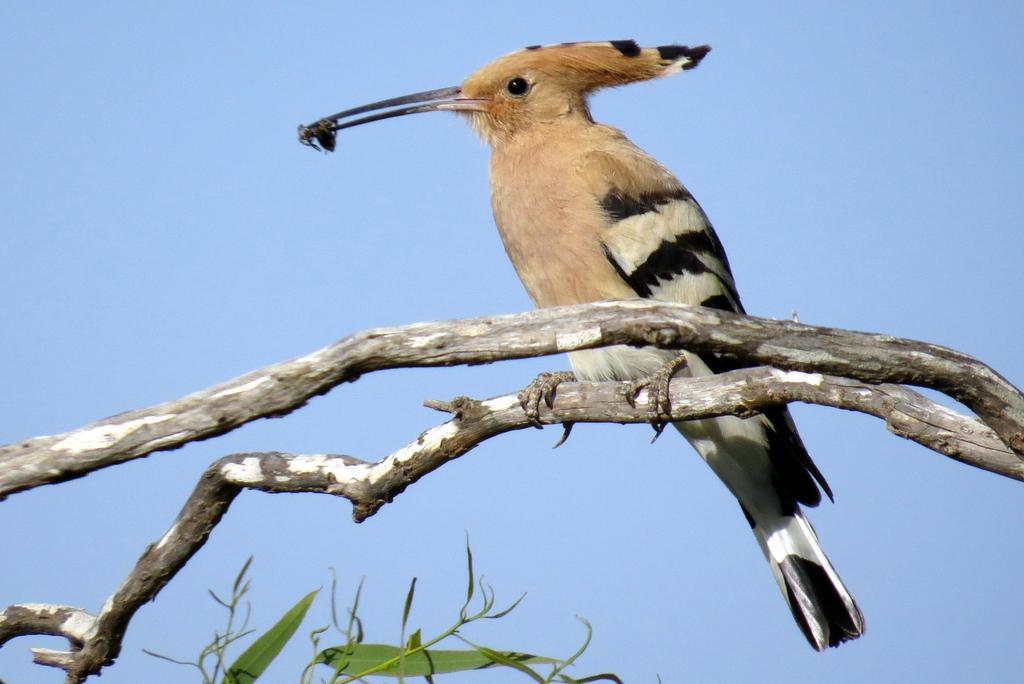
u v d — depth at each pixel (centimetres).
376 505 587
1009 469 532
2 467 519
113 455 523
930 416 543
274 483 576
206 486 577
